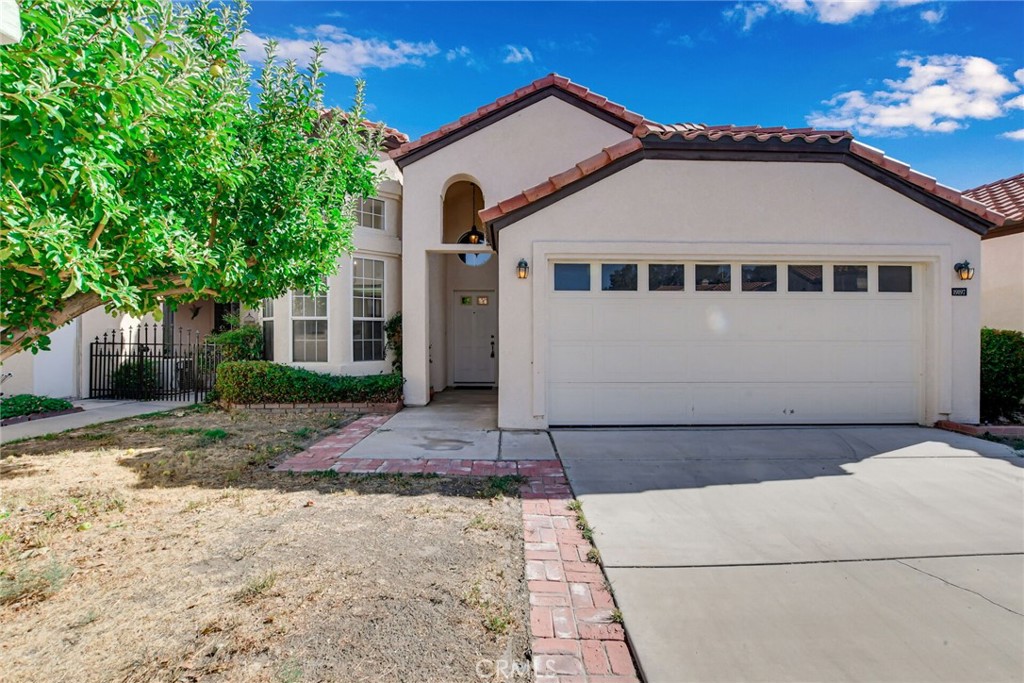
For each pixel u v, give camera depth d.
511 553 3.71
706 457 6.32
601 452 6.59
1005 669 2.47
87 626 2.77
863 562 3.57
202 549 3.73
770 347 8.08
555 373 8.08
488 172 10.81
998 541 3.89
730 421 8.07
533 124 10.75
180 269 4.67
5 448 6.89
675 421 8.06
